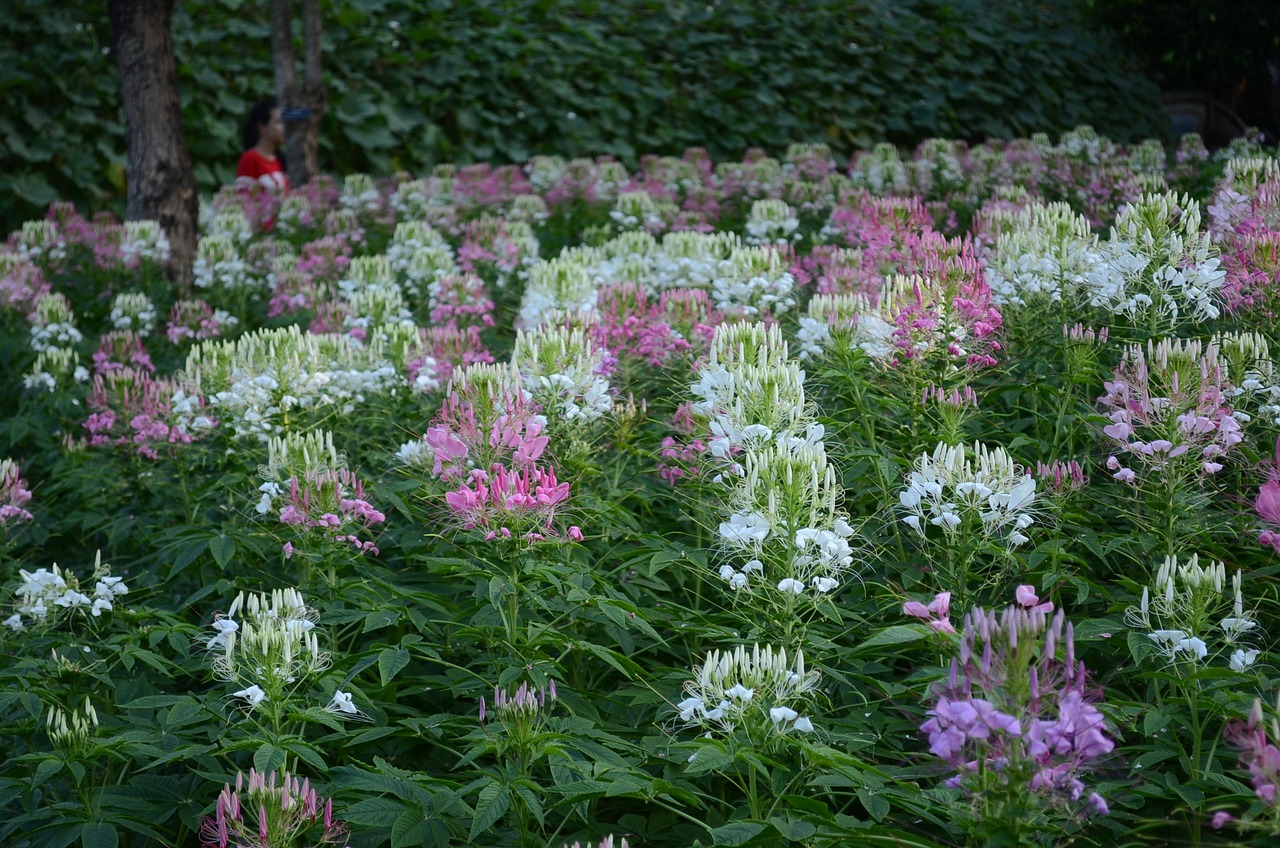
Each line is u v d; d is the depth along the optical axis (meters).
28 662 3.37
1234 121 16.72
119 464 4.75
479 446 3.22
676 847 3.03
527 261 7.10
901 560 3.51
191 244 8.62
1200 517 3.32
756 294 4.94
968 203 8.93
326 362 4.53
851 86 15.91
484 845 2.79
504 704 2.71
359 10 13.80
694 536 3.96
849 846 2.47
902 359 3.88
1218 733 2.90
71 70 12.24
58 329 6.28
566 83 14.17
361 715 3.10
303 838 2.90
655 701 3.25
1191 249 4.00
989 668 2.06
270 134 10.74
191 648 3.76
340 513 3.51
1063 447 4.09
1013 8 18.06
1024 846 2.16
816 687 3.11
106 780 3.25
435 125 13.77
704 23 15.81
